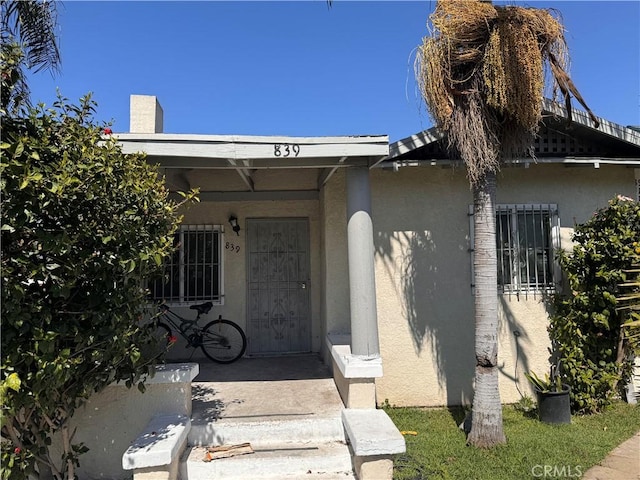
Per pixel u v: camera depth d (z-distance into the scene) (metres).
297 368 6.56
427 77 4.57
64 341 3.35
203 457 4.04
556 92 4.62
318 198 7.55
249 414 4.61
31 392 3.01
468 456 4.43
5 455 3.04
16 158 2.76
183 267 7.48
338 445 4.29
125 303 3.55
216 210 7.61
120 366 3.81
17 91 3.33
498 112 4.68
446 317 6.30
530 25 4.42
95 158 3.27
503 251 6.54
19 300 2.88
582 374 5.94
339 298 6.34
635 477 4.08
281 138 4.39
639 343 4.98
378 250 6.29
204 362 7.06
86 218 3.30
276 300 7.66
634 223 5.80
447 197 6.40
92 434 4.17
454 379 6.25
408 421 5.57
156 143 4.28
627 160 6.27
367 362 4.51
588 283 6.10
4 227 2.76
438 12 4.57
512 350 6.43
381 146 4.45
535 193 6.64
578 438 4.89
